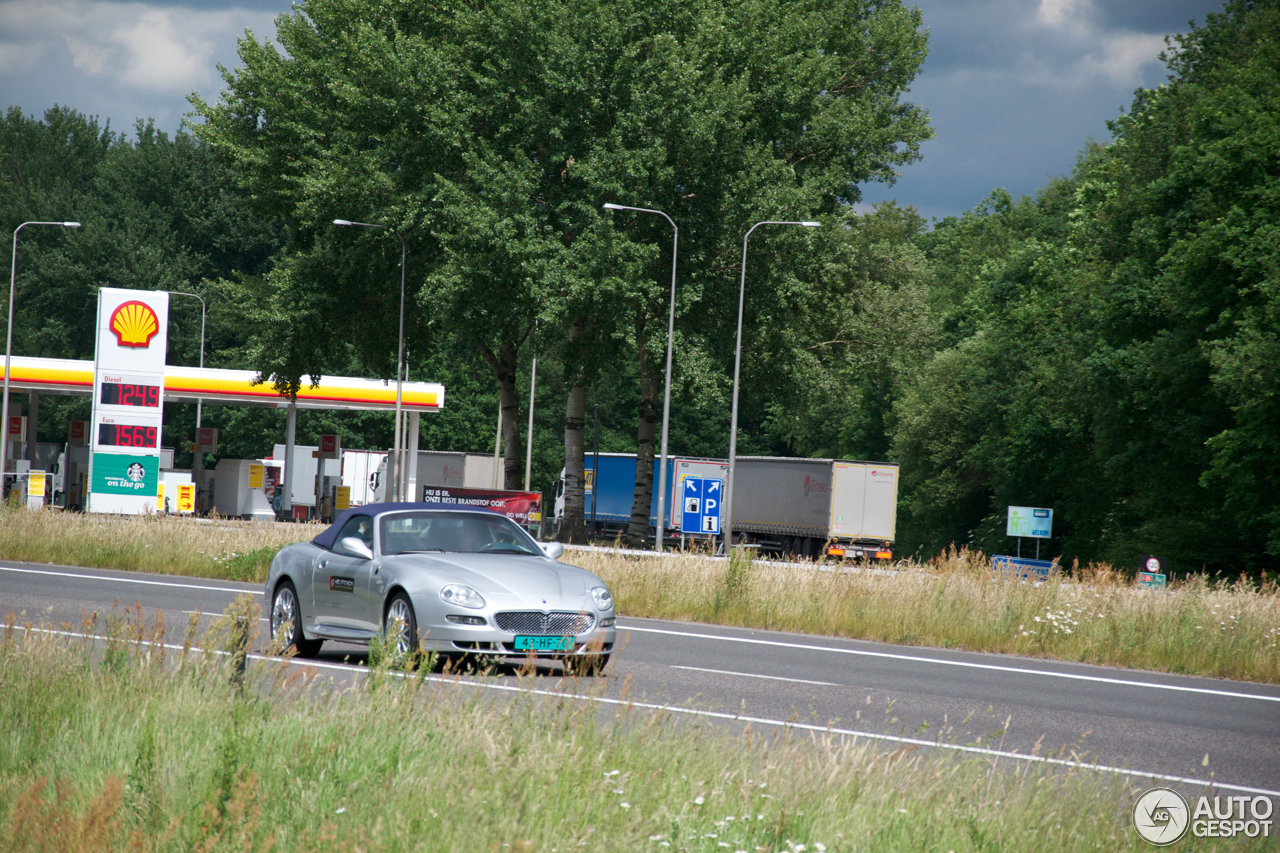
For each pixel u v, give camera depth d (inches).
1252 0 2812.5
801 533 3368.6
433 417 5944.9
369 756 398.0
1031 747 597.9
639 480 2994.6
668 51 2459.4
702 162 2486.5
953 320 4820.4
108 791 319.3
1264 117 2253.9
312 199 2699.3
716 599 1256.2
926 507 4650.6
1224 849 384.2
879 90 3157.0
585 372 2566.4
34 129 6732.3
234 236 5821.9
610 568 1350.9
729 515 2508.6
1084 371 2709.2
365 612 752.3
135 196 5846.5
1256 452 2151.8
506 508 2790.4
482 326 2536.9
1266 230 2151.8
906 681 840.3
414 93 2559.1
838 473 3253.0
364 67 2600.9
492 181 2410.2
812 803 370.3
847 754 420.2
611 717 504.4
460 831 324.5
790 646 1029.2
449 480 4461.1
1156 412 2618.1
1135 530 2903.5
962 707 729.0
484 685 524.4
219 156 2920.8
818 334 3078.2
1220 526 2581.2
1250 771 581.0
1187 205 2517.2
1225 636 1080.2
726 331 2674.7
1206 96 2524.6
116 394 2797.7
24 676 518.0
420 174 2664.9
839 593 1235.2
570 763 387.9
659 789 374.6
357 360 4926.2
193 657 549.0
